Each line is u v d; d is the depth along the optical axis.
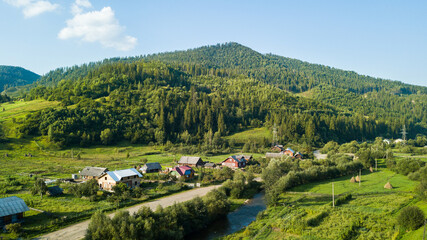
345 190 80.94
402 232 47.22
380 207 63.19
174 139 196.88
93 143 168.00
